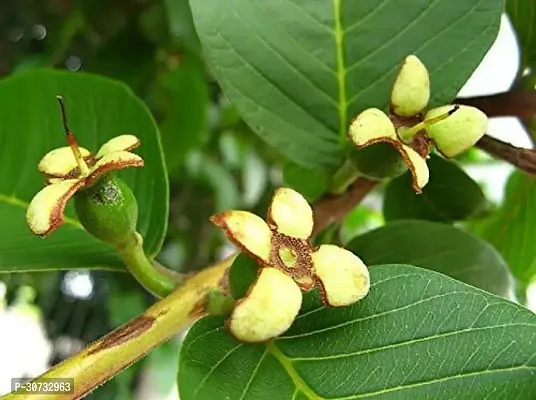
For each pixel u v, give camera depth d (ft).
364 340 0.27
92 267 0.33
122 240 0.28
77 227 0.34
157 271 0.30
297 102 0.35
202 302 0.26
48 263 0.33
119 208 0.28
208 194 0.94
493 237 0.49
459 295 0.27
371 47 0.35
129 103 0.37
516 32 0.40
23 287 1.01
